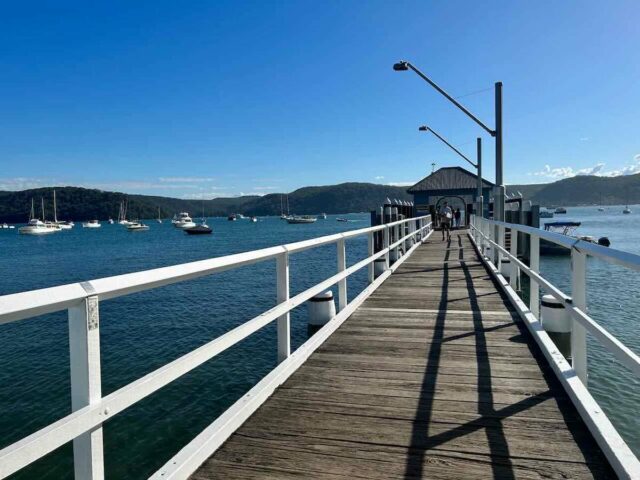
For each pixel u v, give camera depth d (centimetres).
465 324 624
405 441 309
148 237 8681
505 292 828
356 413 354
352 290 1856
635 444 602
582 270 360
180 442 645
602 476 263
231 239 7250
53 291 171
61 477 577
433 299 802
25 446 154
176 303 1656
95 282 193
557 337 672
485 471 271
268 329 1196
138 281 214
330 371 448
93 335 189
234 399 775
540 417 340
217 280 2216
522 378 420
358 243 5259
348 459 288
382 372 444
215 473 274
